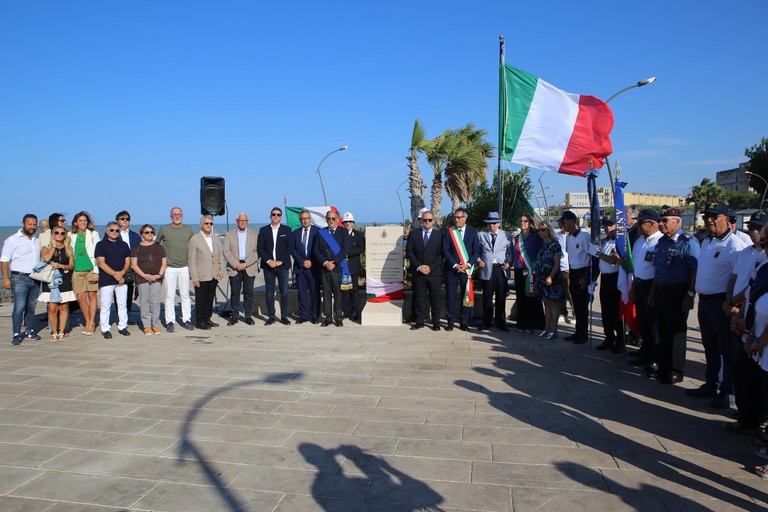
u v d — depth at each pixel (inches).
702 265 212.8
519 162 378.6
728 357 204.1
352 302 409.7
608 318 300.2
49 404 215.2
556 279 329.4
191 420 195.8
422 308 371.6
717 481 146.6
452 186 713.0
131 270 406.0
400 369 264.8
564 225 319.6
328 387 235.5
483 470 153.9
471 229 366.3
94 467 157.8
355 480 148.4
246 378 250.7
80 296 354.9
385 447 170.4
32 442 176.7
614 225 304.7
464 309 363.9
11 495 140.9
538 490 142.1
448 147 669.9
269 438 178.2
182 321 406.6
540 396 221.6
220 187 458.6
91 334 361.7
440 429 185.3
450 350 305.9
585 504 134.7
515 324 384.5
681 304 232.4
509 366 270.1
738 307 188.5
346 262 382.3
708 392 218.7
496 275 359.6
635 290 269.0
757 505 134.1
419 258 364.5
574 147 371.2
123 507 134.6
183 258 374.6
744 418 177.6
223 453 166.9
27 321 342.3
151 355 298.4
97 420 196.5
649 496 138.6
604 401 215.2
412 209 673.6
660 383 239.8
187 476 151.5
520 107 380.2
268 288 393.1
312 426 188.9
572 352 300.5
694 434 180.2
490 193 701.3
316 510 132.7
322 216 496.4
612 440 175.3
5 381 248.4
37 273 329.1
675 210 232.5
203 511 132.6
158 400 219.1
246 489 143.6
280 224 397.7
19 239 329.4
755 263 182.4
